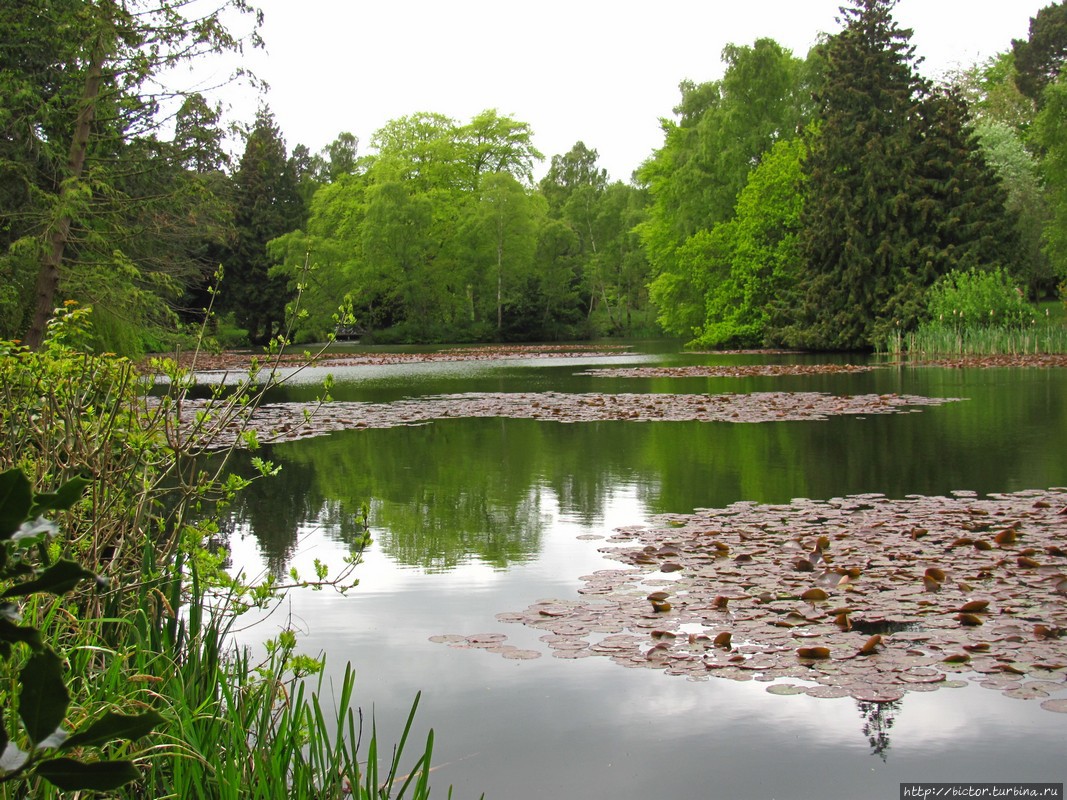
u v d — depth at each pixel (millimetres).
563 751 3230
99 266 15398
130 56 15680
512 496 8117
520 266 58312
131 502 3746
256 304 58844
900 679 3785
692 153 44188
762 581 5207
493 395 19578
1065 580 4914
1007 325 31219
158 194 18266
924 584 5059
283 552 6105
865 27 36938
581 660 4074
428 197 57406
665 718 3480
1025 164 43719
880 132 36594
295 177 67375
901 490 8062
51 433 3586
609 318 68938
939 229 35531
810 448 10695
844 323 36531
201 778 2545
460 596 5066
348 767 2656
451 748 3262
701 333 44812
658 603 4723
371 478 9133
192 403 15406
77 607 3176
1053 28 56969
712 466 9594
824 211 36500
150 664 2984
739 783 2992
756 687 3758
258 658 3998
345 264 53938
